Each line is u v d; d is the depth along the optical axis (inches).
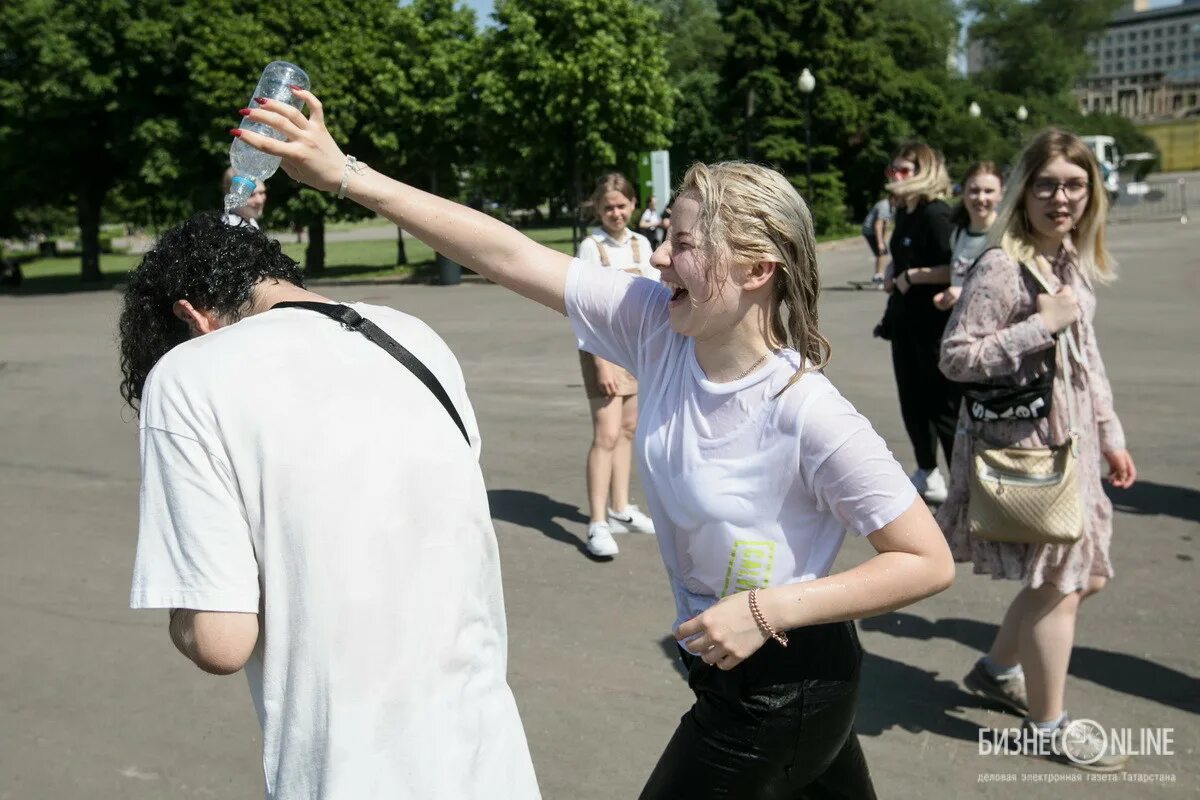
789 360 76.9
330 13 1031.6
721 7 1716.3
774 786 81.7
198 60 994.1
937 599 187.9
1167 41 6865.2
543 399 370.0
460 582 68.8
